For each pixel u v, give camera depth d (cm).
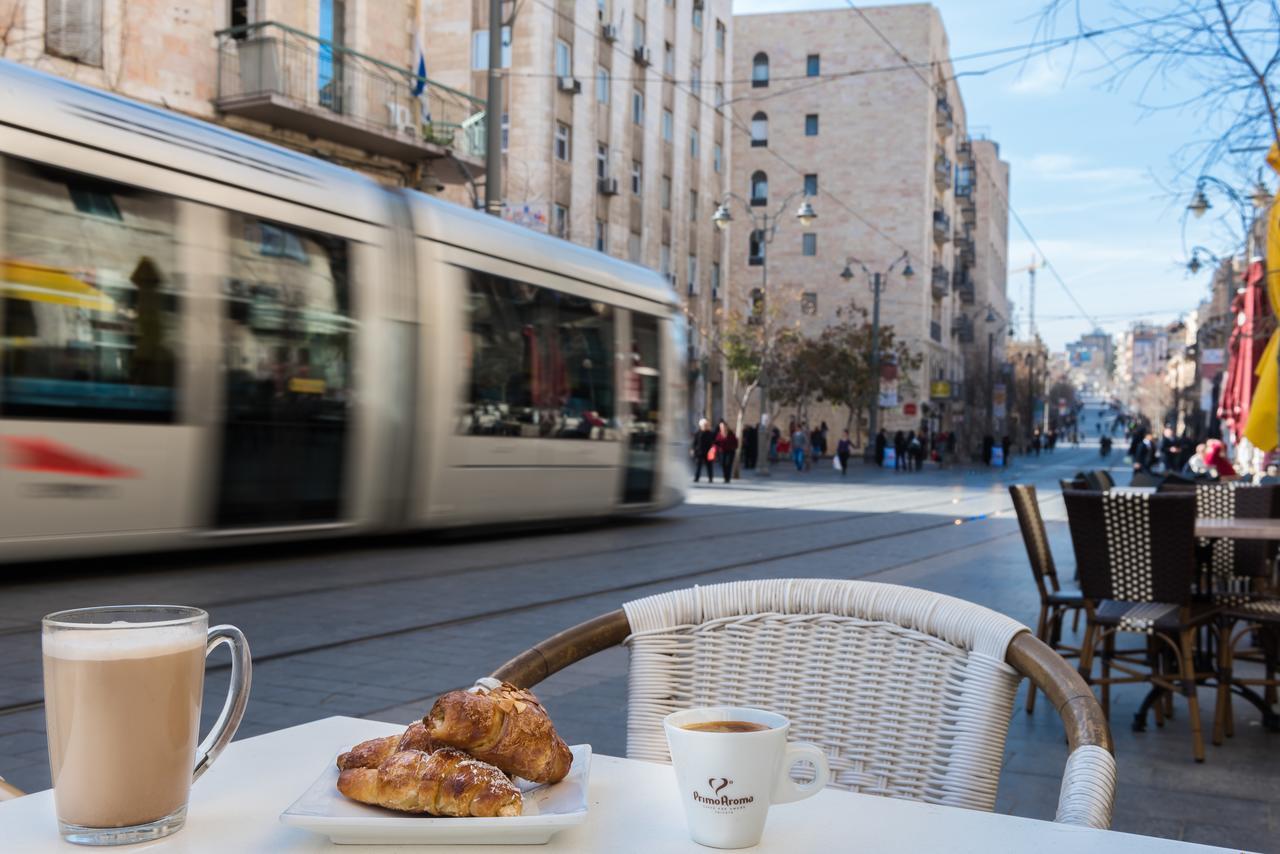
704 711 139
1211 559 692
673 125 4541
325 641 755
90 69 1984
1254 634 789
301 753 166
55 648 127
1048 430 12525
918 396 6456
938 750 200
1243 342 1420
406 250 1234
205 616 137
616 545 1409
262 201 1071
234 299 1038
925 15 6353
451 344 1273
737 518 1894
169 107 2106
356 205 1177
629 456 1597
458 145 2702
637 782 153
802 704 214
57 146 902
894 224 6412
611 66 4012
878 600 214
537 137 3562
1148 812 455
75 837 127
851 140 6462
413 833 127
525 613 896
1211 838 424
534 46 3553
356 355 1166
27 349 879
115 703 126
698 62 4791
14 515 880
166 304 980
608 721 578
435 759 131
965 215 8550
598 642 222
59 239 902
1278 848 414
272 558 1159
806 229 6519
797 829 135
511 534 1511
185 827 135
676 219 4575
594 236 3928
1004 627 200
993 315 9006
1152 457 5009
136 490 961
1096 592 575
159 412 973
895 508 2256
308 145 2375
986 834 134
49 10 1930
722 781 127
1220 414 1542
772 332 4572
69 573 1001
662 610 224
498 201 1916
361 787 131
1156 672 596
